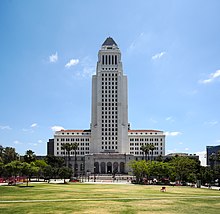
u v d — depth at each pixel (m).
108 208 47.53
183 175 135.75
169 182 139.50
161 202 56.12
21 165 117.44
